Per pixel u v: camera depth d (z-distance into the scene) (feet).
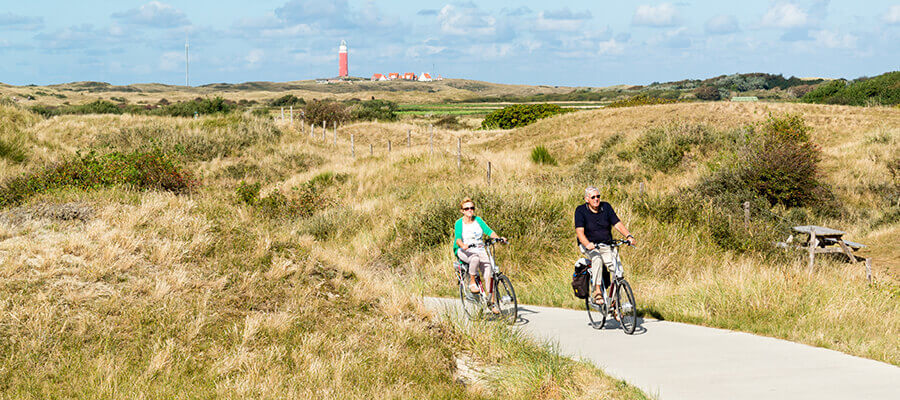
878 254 53.42
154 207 31.07
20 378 16.15
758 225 46.85
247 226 32.94
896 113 120.78
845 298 27.55
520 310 29.37
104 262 23.68
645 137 104.78
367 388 17.03
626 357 20.70
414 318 24.84
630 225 41.75
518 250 39.65
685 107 139.33
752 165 74.90
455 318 24.71
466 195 46.65
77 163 48.14
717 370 19.06
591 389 17.40
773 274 29.04
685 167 93.20
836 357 20.34
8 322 18.70
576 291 25.50
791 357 20.38
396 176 78.89
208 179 85.15
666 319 26.71
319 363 18.04
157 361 17.39
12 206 33.68
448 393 17.22
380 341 21.08
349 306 25.44
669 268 37.37
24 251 23.95
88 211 30.01
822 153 95.61
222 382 16.78
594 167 99.04
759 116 127.24
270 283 25.41
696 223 45.34
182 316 20.68
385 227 49.49
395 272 40.09
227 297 23.31
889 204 75.66
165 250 25.66
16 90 579.48
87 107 241.76
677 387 17.54
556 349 21.57
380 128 157.07
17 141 78.54
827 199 74.59
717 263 39.14
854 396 16.48
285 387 16.69
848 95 240.73
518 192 47.73
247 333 20.11
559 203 46.19
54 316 19.38
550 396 17.24
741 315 26.30
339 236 51.44
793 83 575.79
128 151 88.43
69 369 16.83
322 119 179.83
